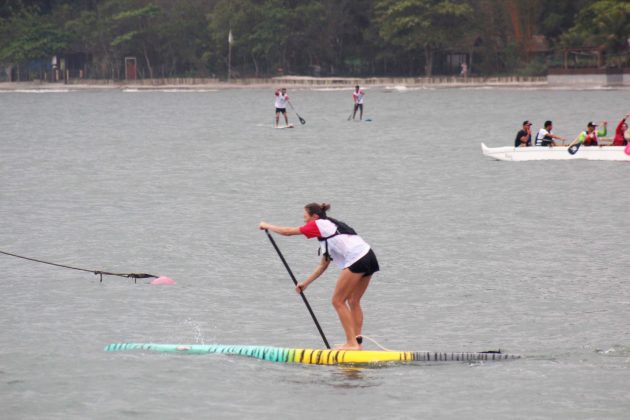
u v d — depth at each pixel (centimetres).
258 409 2384
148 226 5009
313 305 3391
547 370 2662
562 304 3366
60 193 6366
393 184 6731
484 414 2342
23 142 10912
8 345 2897
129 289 3609
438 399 2447
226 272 3909
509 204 5706
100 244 4500
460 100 19175
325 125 13088
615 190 6203
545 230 4816
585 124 12456
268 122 13912
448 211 5466
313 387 2542
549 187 6412
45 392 2495
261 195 6219
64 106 19550
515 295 3491
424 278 3772
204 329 3086
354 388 2533
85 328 3089
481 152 9000
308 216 2772
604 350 2841
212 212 5503
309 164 8131
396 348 2873
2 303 3403
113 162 8462
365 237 4669
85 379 2595
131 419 2317
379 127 12606
